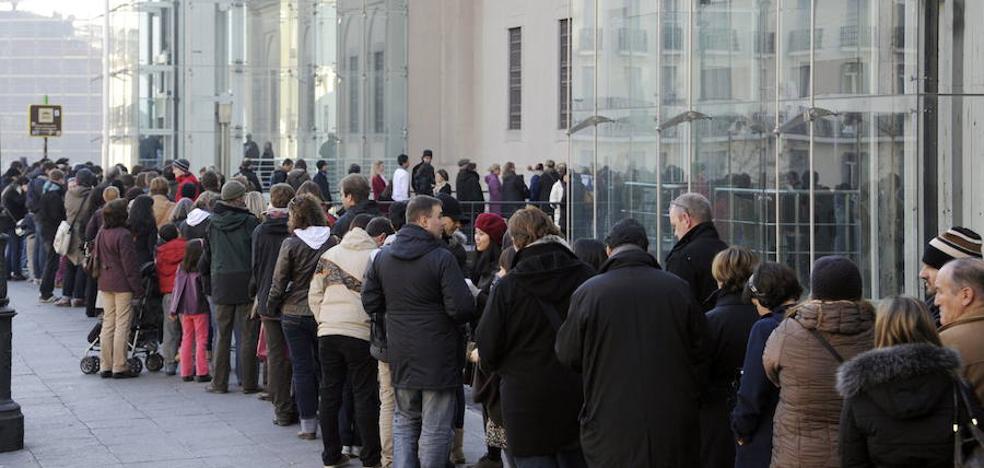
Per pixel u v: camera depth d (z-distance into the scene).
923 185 13.34
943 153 13.32
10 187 26.11
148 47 34.78
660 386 7.12
